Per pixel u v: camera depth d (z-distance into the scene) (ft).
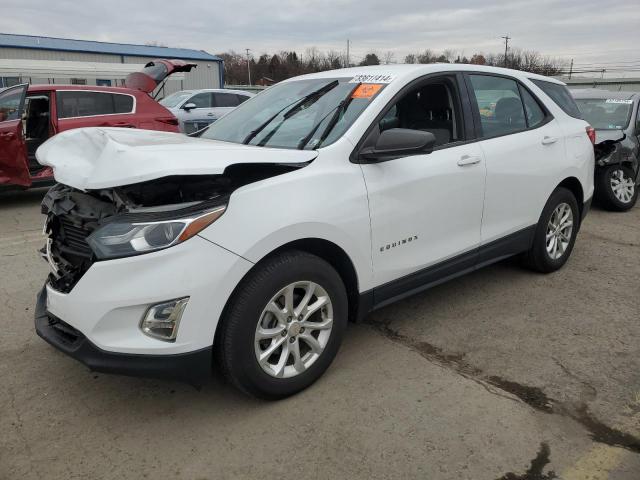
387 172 10.48
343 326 10.17
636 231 21.15
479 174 12.33
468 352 11.34
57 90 26.89
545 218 14.82
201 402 9.68
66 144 10.20
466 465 8.00
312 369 9.79
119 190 8.59
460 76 12.59
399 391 9.89
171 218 8.06
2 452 8.40
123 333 8.07
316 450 8.37
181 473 7.95
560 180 14.87
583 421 8.98
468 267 12.72
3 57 105.29
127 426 9.04
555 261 15.70
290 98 12.42
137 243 7.92
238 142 11.53
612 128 25.18
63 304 8.49
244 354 8.74
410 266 11.12
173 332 8.09
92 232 8.66
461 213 12.07
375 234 10.27
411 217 10.91
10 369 10.80
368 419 9.08
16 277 15.89
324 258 10.20
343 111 10.87
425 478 7.76
